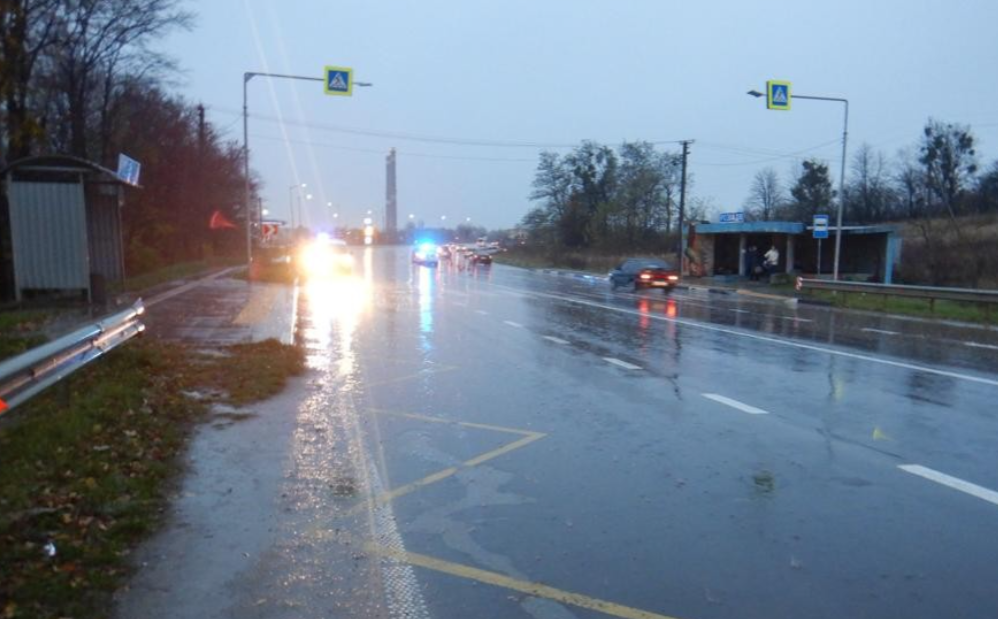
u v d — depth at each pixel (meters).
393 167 158.62
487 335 18.38
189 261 51.38
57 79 29.42
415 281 41.16
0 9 13.73
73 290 18.97
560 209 84.25
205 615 4.59
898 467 7.64
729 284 43.22
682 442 8.59
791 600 4.82
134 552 5.48
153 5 29.08
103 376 10.34
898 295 28.11
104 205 22.67
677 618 4.60
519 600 4.83
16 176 18.34
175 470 7.40
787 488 6.99
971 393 11.45
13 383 7.58
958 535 5.89
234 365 12.62
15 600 4.51
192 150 52.16
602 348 16.23
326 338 17.52
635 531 5.96
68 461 6.91
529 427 9.28
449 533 5.95
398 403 10.63
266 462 7.78
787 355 15.35
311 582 5.07
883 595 4.89
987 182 61.03
